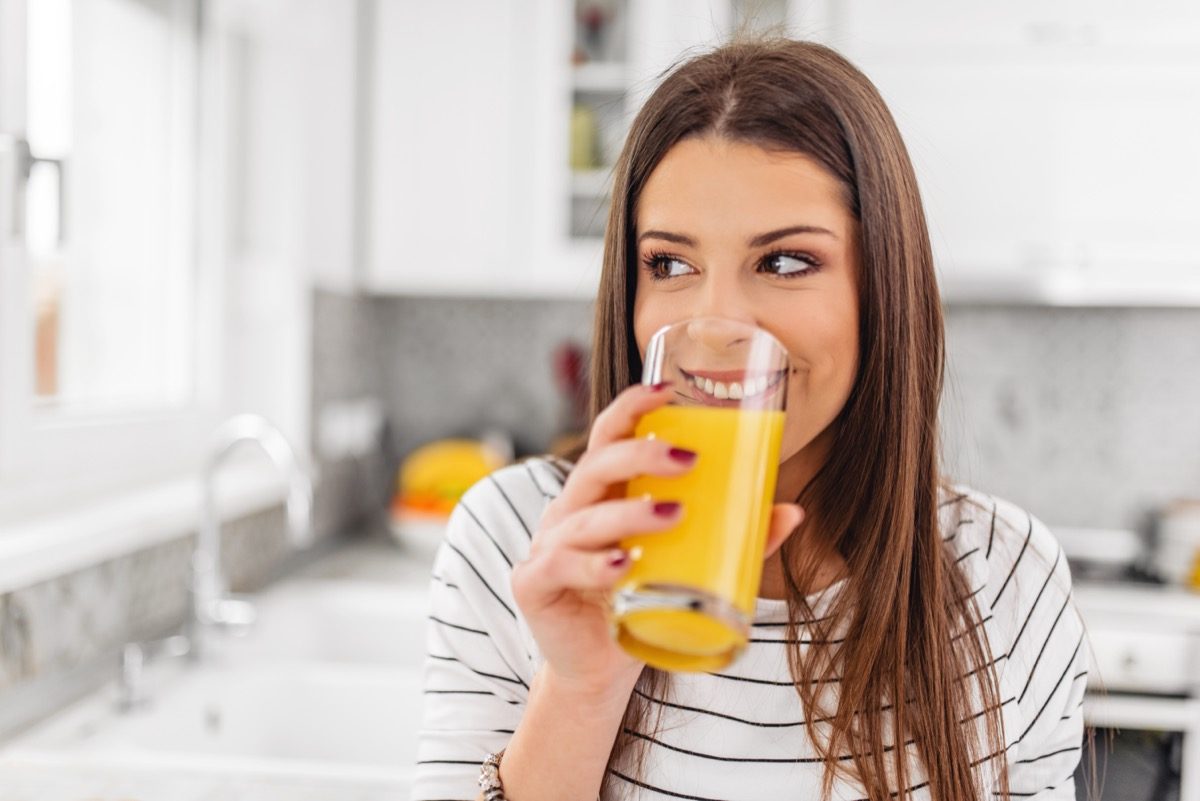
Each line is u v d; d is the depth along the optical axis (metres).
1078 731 0.88
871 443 0.79
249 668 1.61
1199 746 2.03
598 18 2.41
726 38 0.89
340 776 1.12
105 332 1.75
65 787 1.06
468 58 2.43
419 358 2.86
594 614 0.61
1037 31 2.25
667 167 0.70
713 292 0.69
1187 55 2.21
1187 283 2.26
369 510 2.74
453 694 0.83
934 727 0.79
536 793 0.68
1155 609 2.10
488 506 0.88
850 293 0.73
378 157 2.47
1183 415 2.67
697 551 0.51
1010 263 2.31
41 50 1.53
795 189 0.69
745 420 0.53
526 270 2.45
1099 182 2.27
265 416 2.21
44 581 1.31
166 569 1.65
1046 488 2.71
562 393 2.71
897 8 2.29
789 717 0.79
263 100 2.17
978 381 2.72
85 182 1.67
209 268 2.03
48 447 1.50
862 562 0.79
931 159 2.30
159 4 1.89
